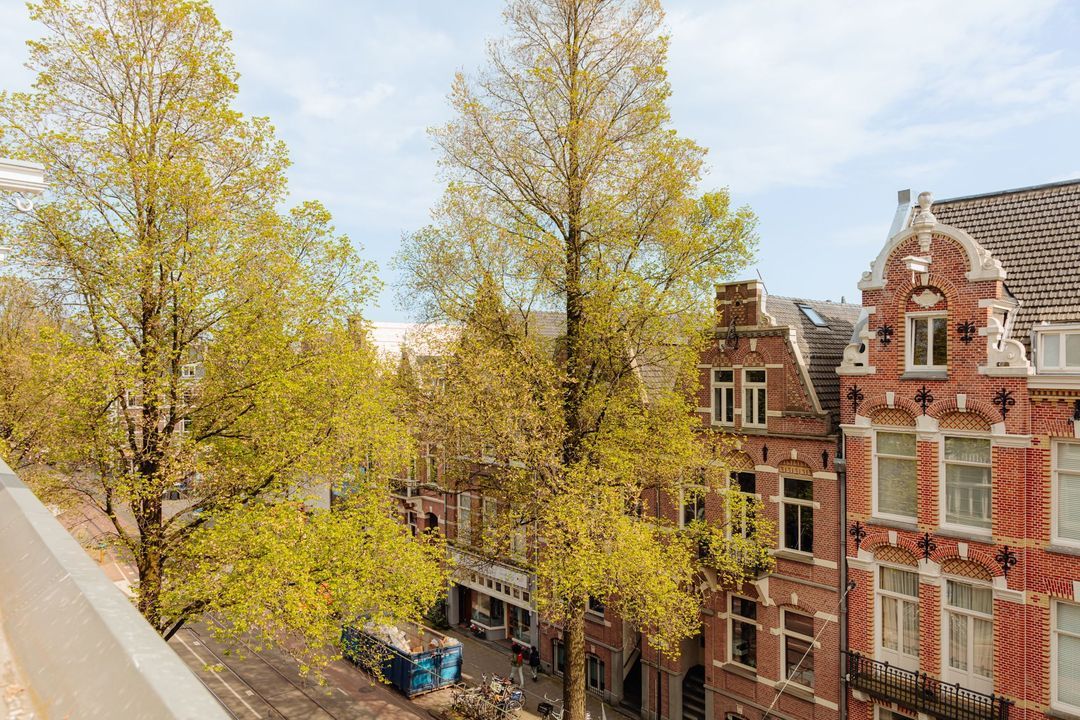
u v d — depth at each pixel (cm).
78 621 173
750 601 2112
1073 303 1539
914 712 1678
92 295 1459
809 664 1948
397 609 1673
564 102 1844
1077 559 1454
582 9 1820
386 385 1941
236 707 2338
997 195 1878
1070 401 1458
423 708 2412
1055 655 1502
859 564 1812
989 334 1568
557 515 1642
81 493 1634
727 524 2042
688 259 1764
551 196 1883
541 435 1731
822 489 1906
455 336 1923
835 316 2525
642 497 2345
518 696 2347
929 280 1670
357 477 1812
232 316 1530
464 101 1878
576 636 1841
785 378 2000
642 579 1630
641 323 1761
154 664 133
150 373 1439
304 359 1645
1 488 346
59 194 1448
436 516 3325
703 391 2197
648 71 1791
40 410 2045
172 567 1527
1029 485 1520
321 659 1560
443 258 1919
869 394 1789
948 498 1669
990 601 1608
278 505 1502
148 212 1524
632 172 1806
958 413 1634
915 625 1738
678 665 2253
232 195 1583
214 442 1641
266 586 1364
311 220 1669
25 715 152
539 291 1866
